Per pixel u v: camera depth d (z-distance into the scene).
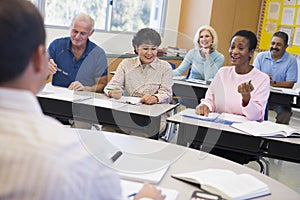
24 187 0.60
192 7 6.21
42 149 0.64
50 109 2.56
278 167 3.81
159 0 5.98
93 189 0.68
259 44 6.71
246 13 6.55
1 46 0.65
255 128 2.32
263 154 2.25
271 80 4.51
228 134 2.26
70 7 4.80
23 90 0.70
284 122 4.00
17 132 0.65
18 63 0.67
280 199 1.33
